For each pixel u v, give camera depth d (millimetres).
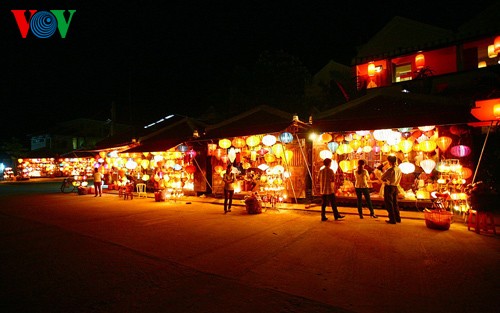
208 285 4727
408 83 15141
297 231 8062
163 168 16438
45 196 17828
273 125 12500
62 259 6035
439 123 9281
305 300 4168
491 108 8305
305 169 12922
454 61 16625
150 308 4000
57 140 40156
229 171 11281
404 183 12055
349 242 6934
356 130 10500
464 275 4945
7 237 7812
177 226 8938
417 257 5844
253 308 3957
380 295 4277
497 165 11070
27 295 4438
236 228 8547
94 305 4105
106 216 10750
